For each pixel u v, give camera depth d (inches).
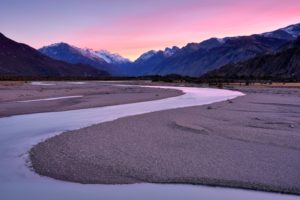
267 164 527.5
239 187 450.0
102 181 470.6
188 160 548.7
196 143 657.0
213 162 538.6
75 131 771.4
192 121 908.0
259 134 734.5
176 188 448.1
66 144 652.1
